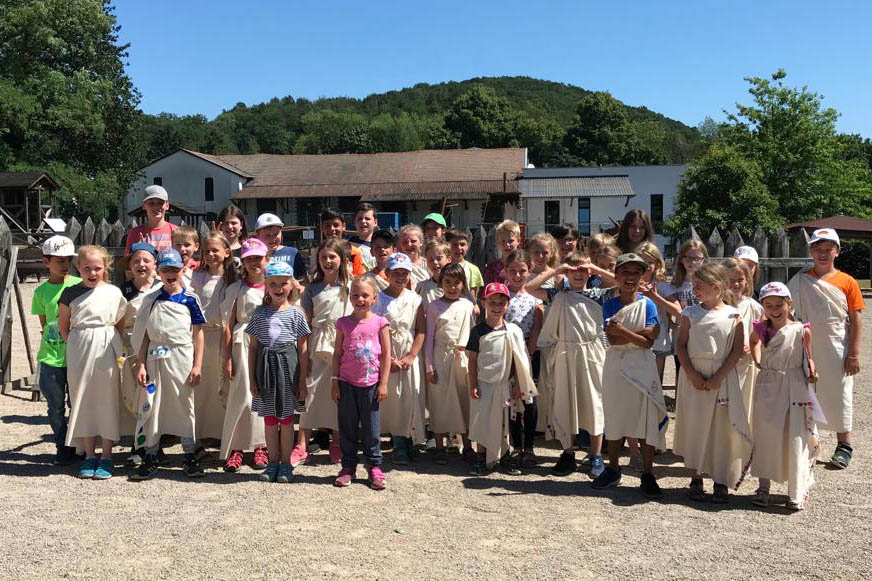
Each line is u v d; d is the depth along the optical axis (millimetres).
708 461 4895
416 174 48125
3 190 33969
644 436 4965
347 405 5289
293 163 51781
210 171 48750
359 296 5305
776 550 4016
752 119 41375
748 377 4957
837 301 5738
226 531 4285
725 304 5082
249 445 5648
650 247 6203
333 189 46844
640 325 5016
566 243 7371
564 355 5645
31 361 8906
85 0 42719
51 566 3779
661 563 3838
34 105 40219
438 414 5906
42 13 40812
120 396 5629
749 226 31766
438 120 101625
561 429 5625
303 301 6031
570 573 3709
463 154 50719
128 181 46156
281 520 4488
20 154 40312
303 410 5488
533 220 43906
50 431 6820
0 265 8531
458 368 5934
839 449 5762
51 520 4461
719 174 32625
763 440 4805
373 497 4988
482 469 5648
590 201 43531
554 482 5398
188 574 3678
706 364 4883
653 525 4426
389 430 5871
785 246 11133
